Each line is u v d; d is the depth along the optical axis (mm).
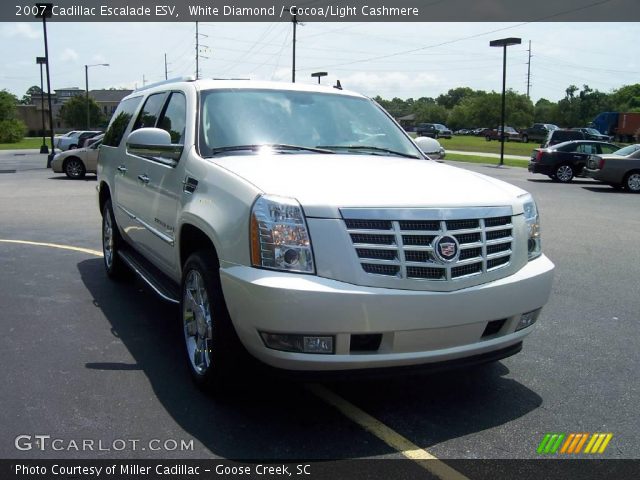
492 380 4348
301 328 3234
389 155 4824
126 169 5910
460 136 94875
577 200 16547
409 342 3375
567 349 4992
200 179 4090
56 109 113500
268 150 4445
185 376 4277
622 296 6625
